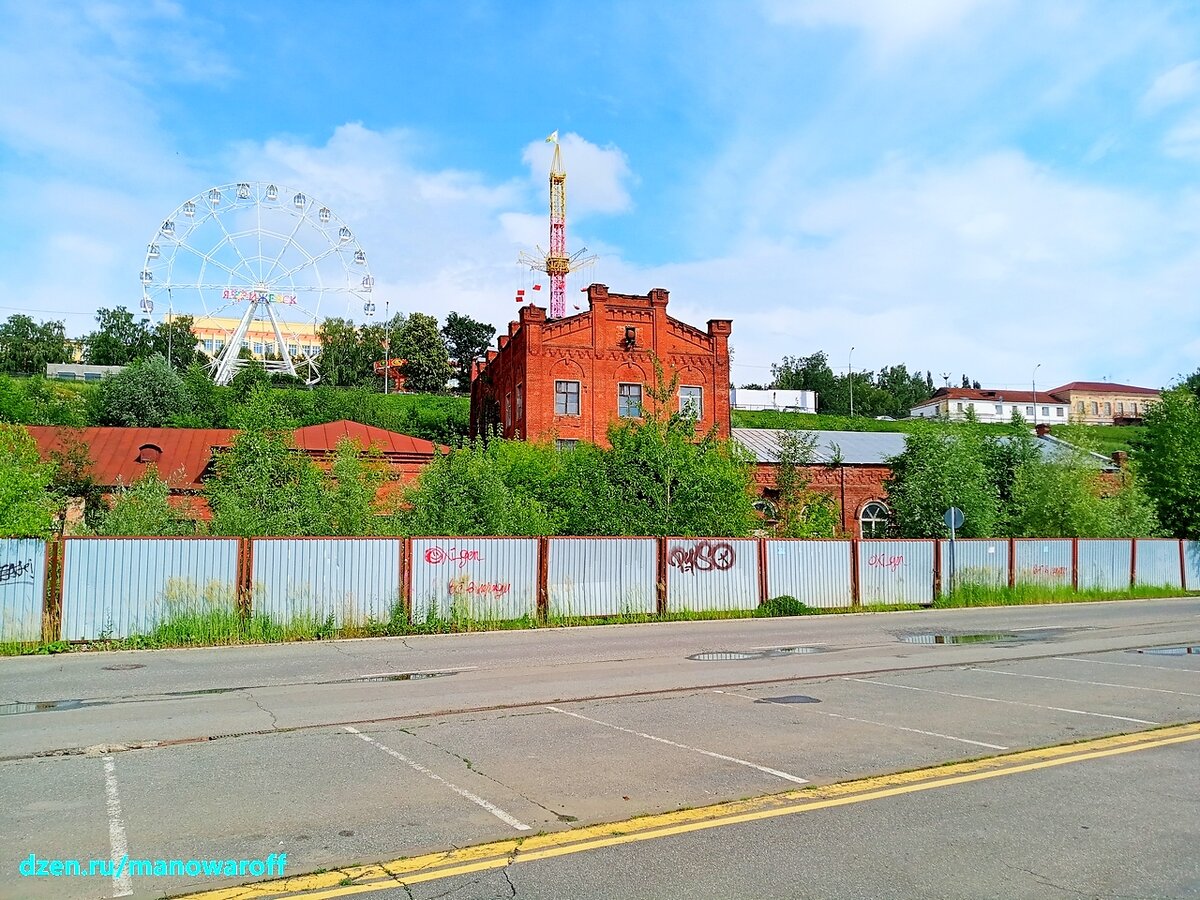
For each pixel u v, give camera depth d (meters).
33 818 5.98
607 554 22.75
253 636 17.86
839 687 11.59
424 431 74.38
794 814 6.12
